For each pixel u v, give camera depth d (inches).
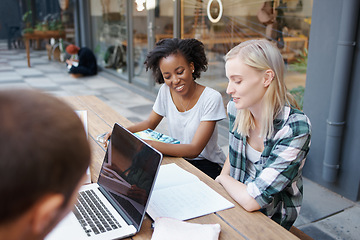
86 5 336.2
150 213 46.0
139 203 42.8
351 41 92.9
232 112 59.1
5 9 446.3
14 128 12.8
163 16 201.2
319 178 112.1
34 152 12.9
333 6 98.0
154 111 85.0
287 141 48.4
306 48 123.2
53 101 14.7
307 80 109.6
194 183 54.9
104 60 308.3
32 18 433.1
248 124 54.2
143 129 83.7
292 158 47.8
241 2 145.4
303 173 117.6
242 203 48.6
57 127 13.7
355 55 95.0
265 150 51.6
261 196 47.1
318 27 103.1
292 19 126.3
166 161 65.4
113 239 40.2
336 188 107.0
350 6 90.9
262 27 138.8
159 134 77.4
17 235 13.9
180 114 79.6
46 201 13.9
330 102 101.9
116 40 280.5
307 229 90.8
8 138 12.6
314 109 108.8
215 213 47.0
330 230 90.4
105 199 49.4
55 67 346.3
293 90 131.4
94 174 58.7
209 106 74.1
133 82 255.4
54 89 248.2
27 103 13.6
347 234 88.7
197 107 76.6
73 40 381.7
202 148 71.9
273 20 133.6
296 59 128.2
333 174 104.0
